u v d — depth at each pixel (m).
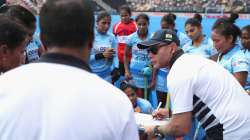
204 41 4.92
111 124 1.10
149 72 5.30
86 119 1.08
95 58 5.12
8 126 1.08
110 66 5.27
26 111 1.08
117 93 1.15
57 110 1.08
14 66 1.83
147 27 5.48
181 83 2.24
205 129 2.34
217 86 2.26
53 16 1.13
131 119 1.14
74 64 1.15
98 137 1.09
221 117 2.26
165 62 2.41
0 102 1.10
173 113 2.29
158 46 2.37
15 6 2.63
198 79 2.24
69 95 1.10
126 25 6.20
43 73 1.13
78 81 1.12
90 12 1.16
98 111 1.10
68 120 1.08
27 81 1.12
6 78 1.14
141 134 2.71
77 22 1.13
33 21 2.62
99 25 5.25
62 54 1.15
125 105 1.14
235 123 2.25
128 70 5.69
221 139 2.28
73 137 1.07
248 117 2.29
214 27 3.49
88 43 1.18
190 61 2.30
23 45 1.84
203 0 14.32
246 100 2.33
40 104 1.09
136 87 5.49
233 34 3.44
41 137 1.07
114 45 5.44
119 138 1.12
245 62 3.47
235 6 13.83
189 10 14.43
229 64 3.50
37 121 1.08
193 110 2.32
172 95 2.30
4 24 1.78
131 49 5.66
